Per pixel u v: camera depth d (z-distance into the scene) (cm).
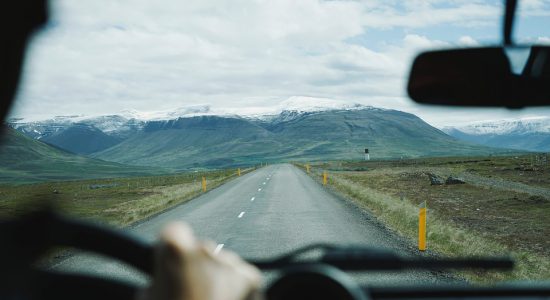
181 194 3650
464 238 1452
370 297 313
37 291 130
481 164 8881
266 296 199
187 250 104
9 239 122
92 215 2616
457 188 4009
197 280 103
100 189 6281
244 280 110
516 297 302
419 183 4784
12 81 109
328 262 274
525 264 1106
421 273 1008
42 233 130
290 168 10381
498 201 2936
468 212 2419
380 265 279
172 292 101
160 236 104
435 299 310
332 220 2005
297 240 1521
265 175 6894
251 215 2228
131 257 143
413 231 1645
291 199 3038
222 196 3422
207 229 1803
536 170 6172
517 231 1814
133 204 3341
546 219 2144
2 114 110
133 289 164
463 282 945
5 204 3641
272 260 282
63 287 152
